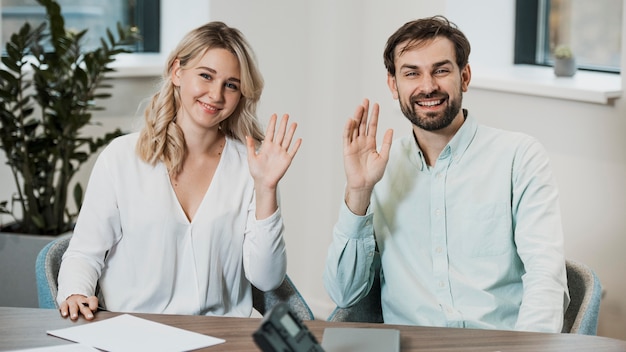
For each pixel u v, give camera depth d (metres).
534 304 2.09
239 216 2.39
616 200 3.04
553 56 3.57
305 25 3.91
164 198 2.35
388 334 1.82
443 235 2.30
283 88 4.00
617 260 3.06
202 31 2.36
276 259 2.34
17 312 2.03
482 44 3.57
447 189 2.31
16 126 3.58
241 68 2.36
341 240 2.30
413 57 2.27
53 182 3.84
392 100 3.62
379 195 2.39
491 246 2.28
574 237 3.19
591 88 3.03
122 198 2.34
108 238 2.35
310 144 3.98
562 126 3.16
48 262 2.34
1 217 3.93
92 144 3.70
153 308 2.36
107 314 2.03
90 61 3.66
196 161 2.41
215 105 2.34
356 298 2.36
